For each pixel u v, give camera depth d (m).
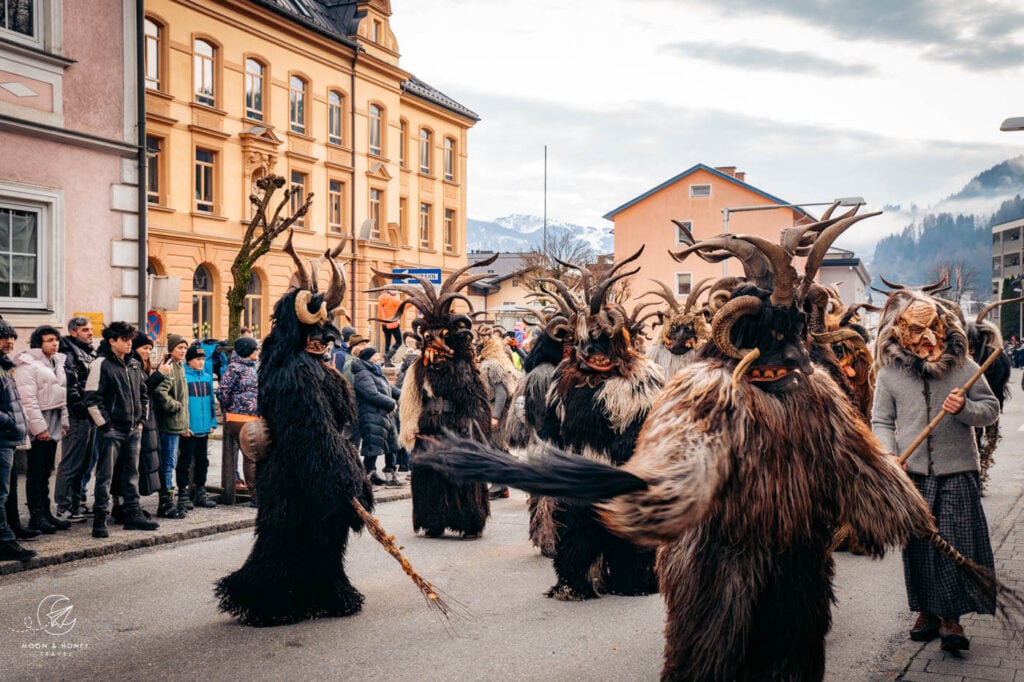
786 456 4.13
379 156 37.84
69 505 9.20
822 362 6.81
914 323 5.67
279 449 6.17
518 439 10.68
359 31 36.50
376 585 7.39
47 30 12.91
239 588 6.20
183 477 9.86
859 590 7.16
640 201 56.66
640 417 6.72
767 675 4.26
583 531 6.84
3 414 7.55
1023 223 108.69
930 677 5.03
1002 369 9.07
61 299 13.10
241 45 31.05
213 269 30.31
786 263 4.16
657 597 7.02
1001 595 4.61
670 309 11.19
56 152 13.07
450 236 44.72
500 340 11.73
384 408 12.55
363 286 37.09
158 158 28.33
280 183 12.84
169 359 9.80
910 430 5.73
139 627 6.19
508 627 6.23
